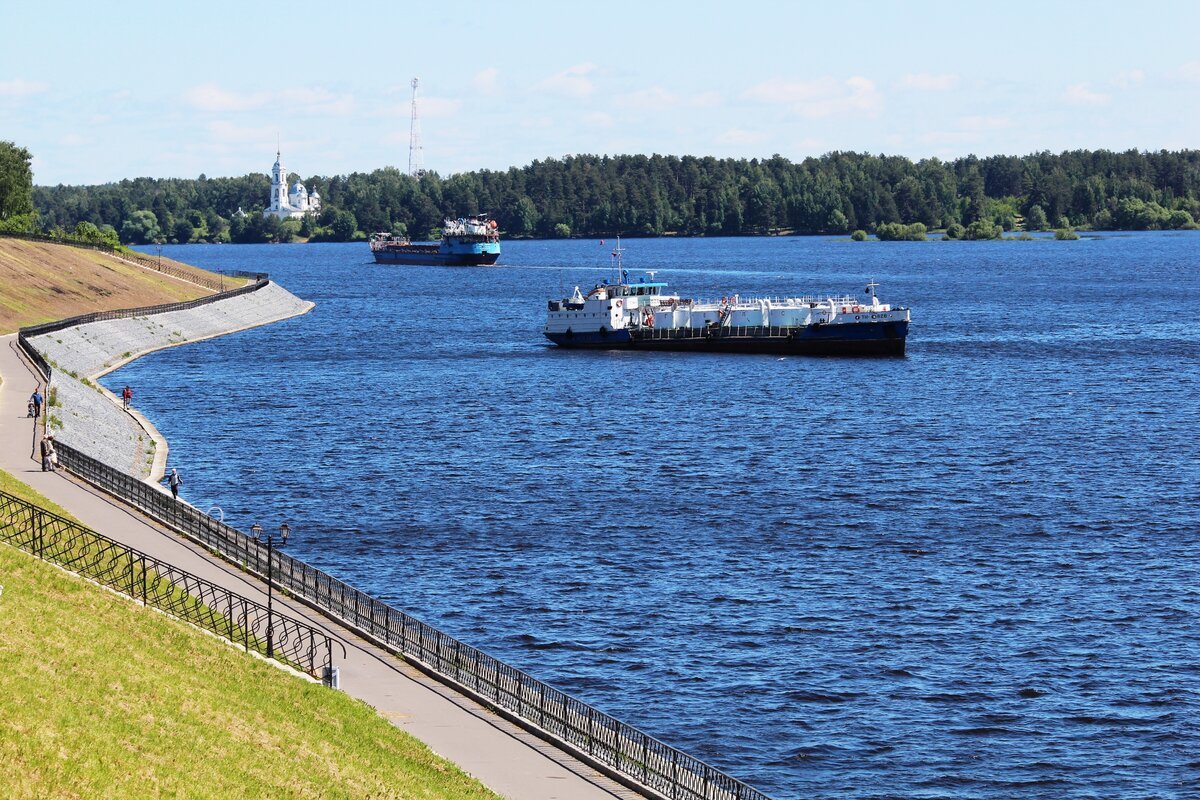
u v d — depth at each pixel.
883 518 191.12
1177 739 118.38
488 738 102.00
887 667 134.25
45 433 182.88
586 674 132.25
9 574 107.94
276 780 85.62
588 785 94.06
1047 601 153.38
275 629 120.62
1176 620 146.75
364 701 107.31
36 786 73.50
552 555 171.62
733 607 151.50
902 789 109.75
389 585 158.62
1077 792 109.31
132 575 120.38
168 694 94.00
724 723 121.44
